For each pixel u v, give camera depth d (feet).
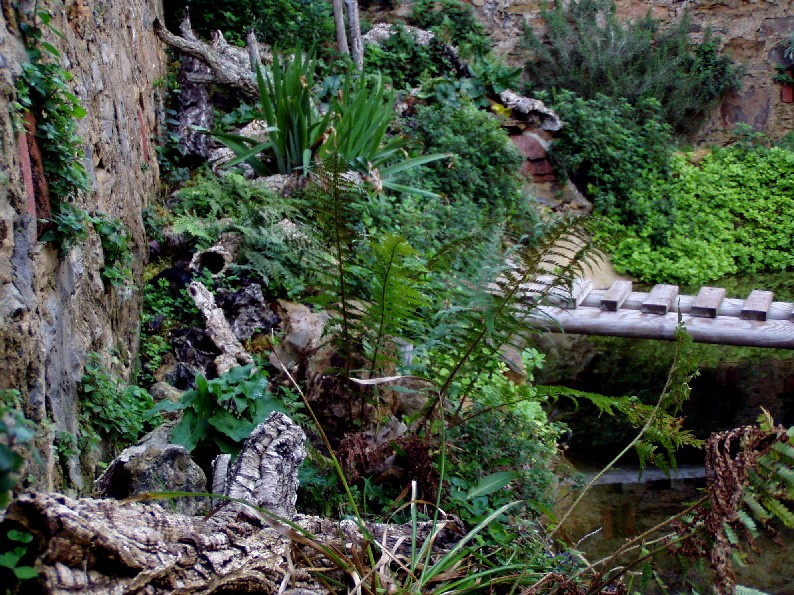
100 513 5.49
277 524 6.67
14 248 7.20
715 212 36.11
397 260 10.46
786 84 41.11
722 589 5.90
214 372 14.57
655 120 38.14
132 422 10.97
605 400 9.95
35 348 7.32
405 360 12.91
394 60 34.42
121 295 13.20
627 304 22.30
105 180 12.29
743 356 23.66
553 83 39.70
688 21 40.75
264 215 18.79
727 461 6.11
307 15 34.60
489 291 11.48
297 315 16.24
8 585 4.65
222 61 25.41
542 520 12.10
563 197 34.04
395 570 7.79
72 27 10.71
